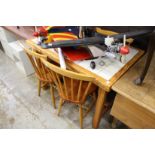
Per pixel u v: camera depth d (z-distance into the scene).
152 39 0.90
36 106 1.93
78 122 1.75
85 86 1.45
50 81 1.64
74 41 1.26
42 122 1.76
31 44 1.58
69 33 1.46
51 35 1.43
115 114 1.32
